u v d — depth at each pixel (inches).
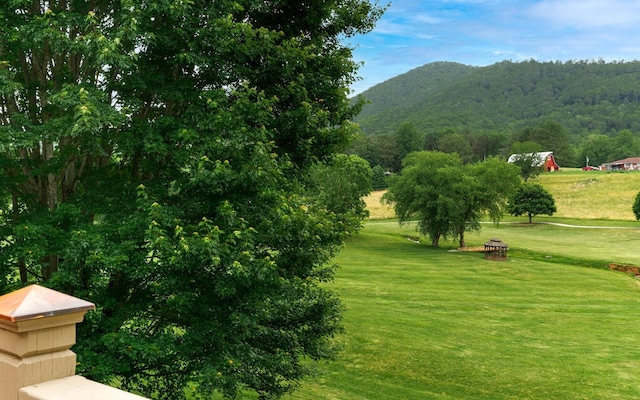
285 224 443.8
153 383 485.4
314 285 556.4
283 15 554.9
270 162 436.5
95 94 378.0
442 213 2716.5
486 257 2508.6
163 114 477.1
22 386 91.5
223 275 428.8
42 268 436.5
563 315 1523.1
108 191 435.8
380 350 1056.2
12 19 386.0
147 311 459.2
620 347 1206.3
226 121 426.9
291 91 500.7
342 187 2645.2
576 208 4325.8
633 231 3395.7
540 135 7819.9
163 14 436.1
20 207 447.5
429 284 1882.4
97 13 429.1
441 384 920.9
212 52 459.2
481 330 1312.7
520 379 960.3
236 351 469.1
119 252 385.7
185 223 434.6
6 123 426.0
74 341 97.8
